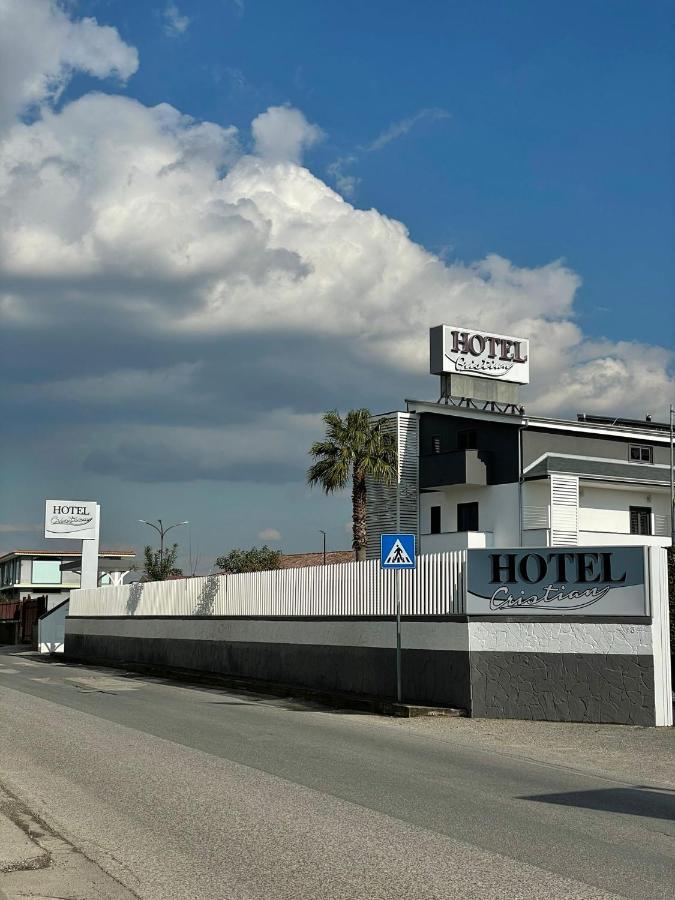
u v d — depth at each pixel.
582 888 6.41
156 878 6.68
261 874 6.75
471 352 44.69
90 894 6.34
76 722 16.34
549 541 36.88
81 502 48.91
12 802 9.37
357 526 36.03
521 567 17.95
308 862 7.07
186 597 30.62
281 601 24.92
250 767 11.55
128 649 34.59
